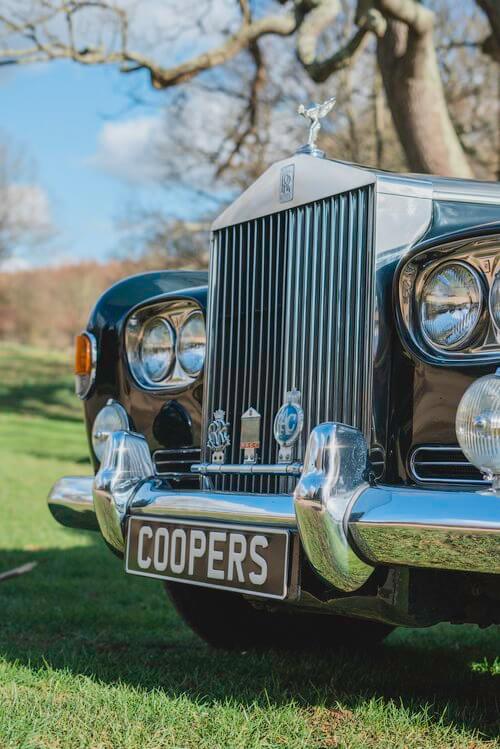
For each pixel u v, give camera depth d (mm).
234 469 2441
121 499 2504
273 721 2238
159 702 2348
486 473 1794
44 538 6574
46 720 2186
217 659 2994
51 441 20656
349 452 1965
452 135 8008
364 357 2170
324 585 2086
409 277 2145
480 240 1990
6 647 3105
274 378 2402
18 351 48562
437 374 2064
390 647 3312
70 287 53438
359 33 7562
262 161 15086
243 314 2533
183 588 3031
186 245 19094
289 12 8281
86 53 8305
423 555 1813
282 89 15609
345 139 16406
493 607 2189
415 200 2252
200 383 2758
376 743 2160
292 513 2074
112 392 3049
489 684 2744
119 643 3293
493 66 14625
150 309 2947
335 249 2289
